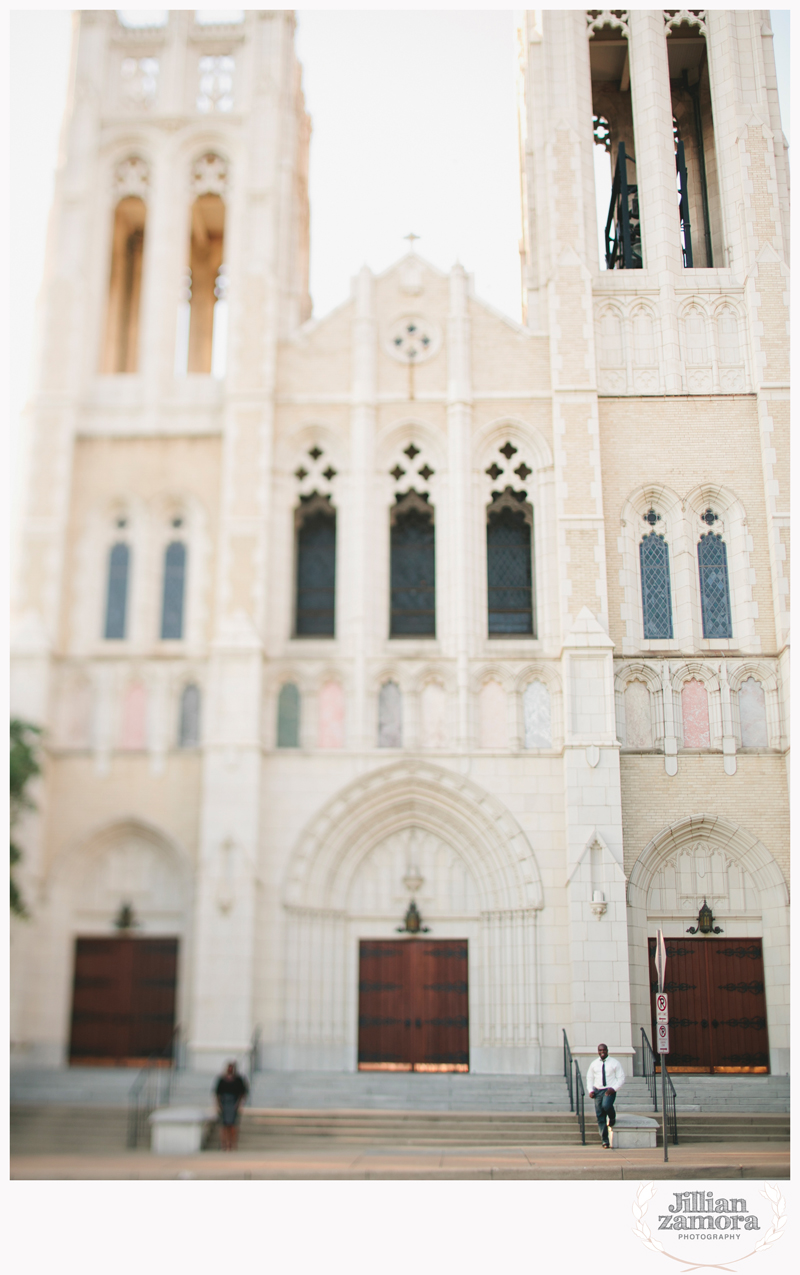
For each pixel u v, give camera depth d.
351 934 29.02
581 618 29.09
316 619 31.25
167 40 34.94
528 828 28.59
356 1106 25.34
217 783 28.31
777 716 29.47
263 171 33.22
